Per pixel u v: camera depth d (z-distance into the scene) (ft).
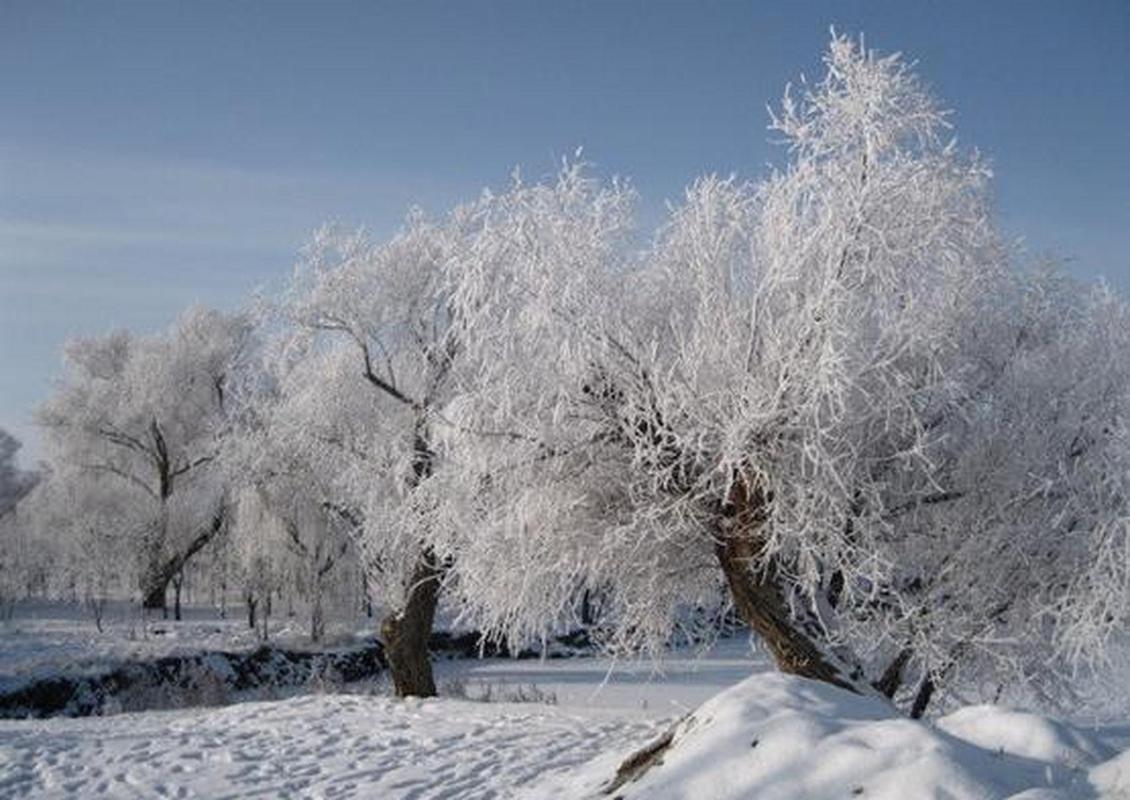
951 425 43.09
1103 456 41.50
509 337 41.70
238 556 111.65
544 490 41.37
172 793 37.83
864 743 21.40
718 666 94.07
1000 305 44.62
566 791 28.81
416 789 36.24
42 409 148.05
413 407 64.03
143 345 151.84
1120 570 39.81
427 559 63.98
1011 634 44.01
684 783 22.29
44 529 140.05
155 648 96.22
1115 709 47.34
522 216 42.83
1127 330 44.50
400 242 67.72
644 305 42.60
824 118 40.63
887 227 39.40
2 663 86.22
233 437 91.20
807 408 36.32
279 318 68.23
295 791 37.45
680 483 40.11
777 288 39.81
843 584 42.24
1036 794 17.71
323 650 103.76
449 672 106.01
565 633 126.31
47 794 38.17
